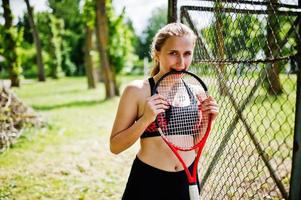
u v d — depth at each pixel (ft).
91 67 84.84
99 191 17.67
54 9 70.38
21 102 32.04
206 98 8.03
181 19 12.00
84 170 21.21
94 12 60.90
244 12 8.93
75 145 27.71
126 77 119.85
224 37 9.82
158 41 7.77
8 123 28.53
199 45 11.60
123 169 21.38
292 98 23.41
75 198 16.80
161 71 7.95
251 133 9.60
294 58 6.29
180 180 7.93
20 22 76.59
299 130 6.09
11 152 25.72
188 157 8.14
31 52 159.12
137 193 7.95
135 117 7.97
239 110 9.67
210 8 10.25
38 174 20.57
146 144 7.97
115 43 60.13
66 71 170.91
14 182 18.99
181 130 7.97
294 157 6.21
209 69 11.49
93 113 44.91
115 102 55.93
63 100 62.44
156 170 7.84
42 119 34.60
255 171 15.02
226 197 11.75
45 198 16.84
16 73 92.12
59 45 150.30
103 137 30.58
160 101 7.20
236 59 9.19
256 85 9.22
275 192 13.20
